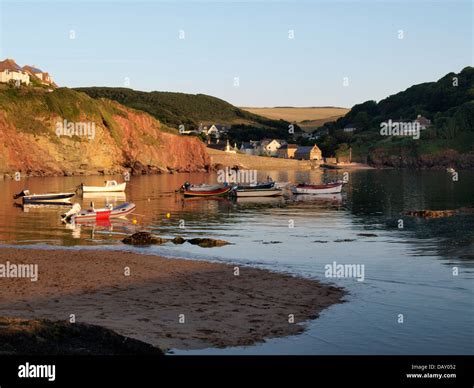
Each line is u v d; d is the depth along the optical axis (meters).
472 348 20.95
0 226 56.06
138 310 25.12
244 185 100.88
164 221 61.72
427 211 66.94
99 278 31.45
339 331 22.67
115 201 87.12
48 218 63.47
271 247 44.16
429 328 23.05
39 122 155.25
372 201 88.19
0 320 19.28
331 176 169.50
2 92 155.38
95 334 19.44
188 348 20.45
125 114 185.75
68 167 156.88
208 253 41.16
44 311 24.67
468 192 102.31
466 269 34.34
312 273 33.66
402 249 42.59
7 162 141.50
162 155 190.38
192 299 27.23
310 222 61.53
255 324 23.42
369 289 29.50
